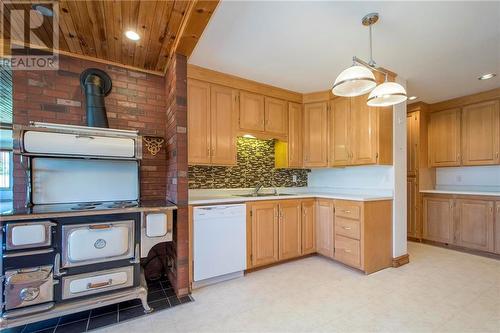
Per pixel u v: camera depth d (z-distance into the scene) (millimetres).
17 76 2176
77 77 2387
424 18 1865
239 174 3326
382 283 2420
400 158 3004
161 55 2422
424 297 2135
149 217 2002
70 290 1728
